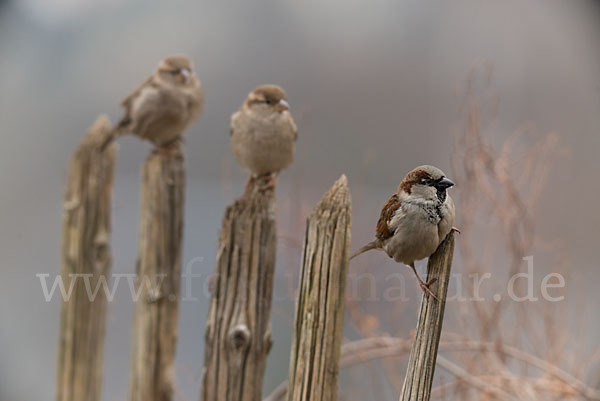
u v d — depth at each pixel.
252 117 7.69
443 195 5.09
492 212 8.98
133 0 15.52
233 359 6.20
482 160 8.79
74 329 7.87
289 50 15.68
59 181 15.48
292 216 9.99
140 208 7.57
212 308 6.31
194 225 12.57
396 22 15.71
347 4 15.66
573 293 11.31
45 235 15.02
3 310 13.34
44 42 15.66
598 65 14.78
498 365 9.16
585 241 12.45
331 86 15.70
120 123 8.49
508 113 15.09
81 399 7.90
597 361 10.25
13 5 15.52
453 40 15.71
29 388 12.58
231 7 15.49
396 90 15.83
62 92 15.70
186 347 11.27
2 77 15.68
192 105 8.74
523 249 8.80
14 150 15.62
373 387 9.42
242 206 6.23
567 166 12.78
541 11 15.40
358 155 15.18
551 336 9.05
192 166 15.09
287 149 7.83
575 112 14.74
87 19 15.56
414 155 15.36
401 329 9.70
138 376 7.52
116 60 15.61
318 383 4.93
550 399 9.29
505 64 15.53
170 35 15.50
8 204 15.06
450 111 15.50
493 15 15.63
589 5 15.30
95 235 7.91
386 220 5.35
